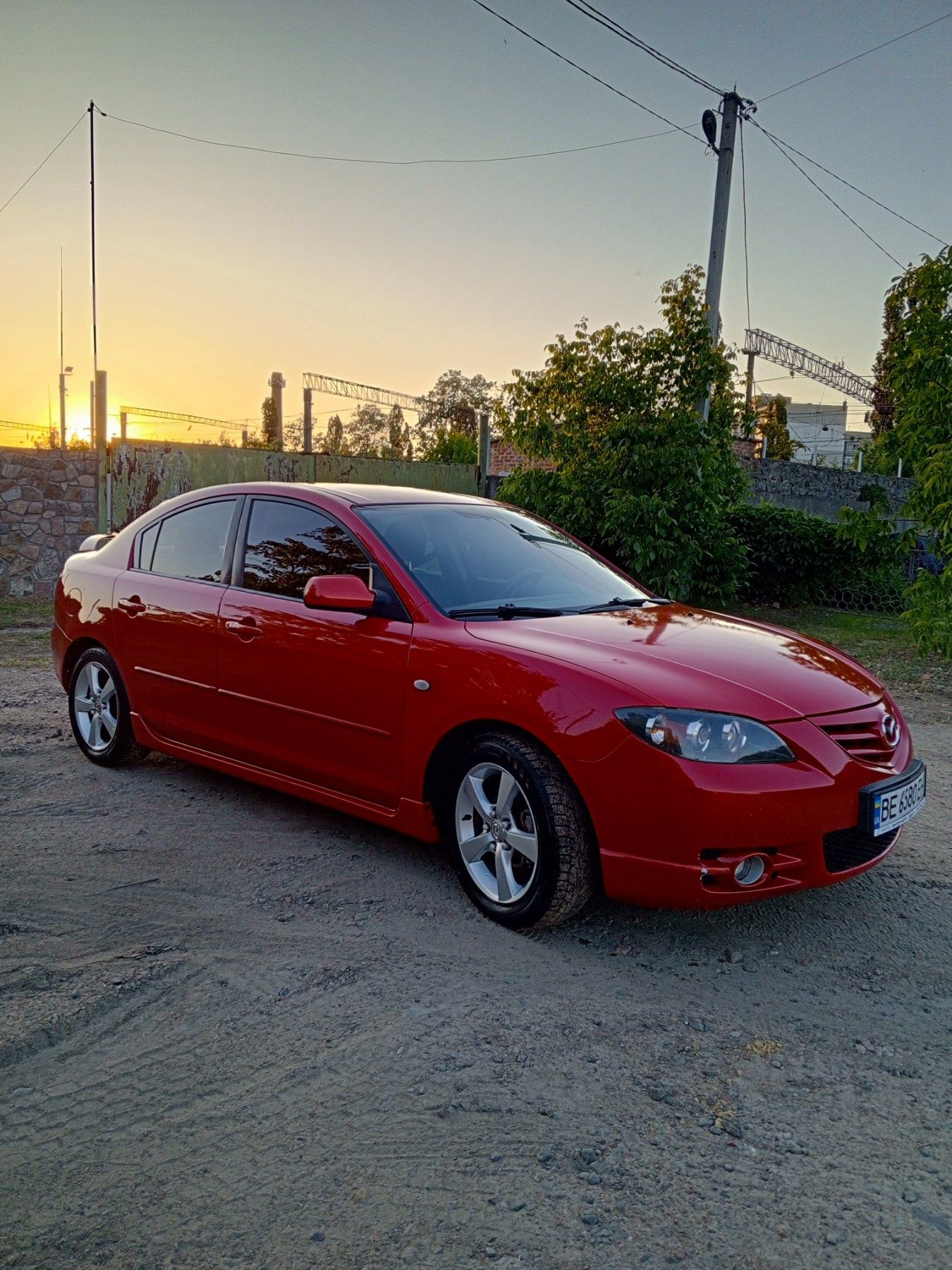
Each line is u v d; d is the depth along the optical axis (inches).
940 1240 82.9
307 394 796.6
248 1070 105.3
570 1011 118.3
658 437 473.1
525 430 499.5
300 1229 82.8
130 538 215.3
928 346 354.6
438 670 145.5
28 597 514.0
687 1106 100.7
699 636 152.8
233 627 178.9
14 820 182.7
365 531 167.0
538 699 132.7
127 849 168.7
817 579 530.6
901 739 143.5
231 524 191.2
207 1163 91.0
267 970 126.7
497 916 140.6
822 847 128.1
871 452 386.9
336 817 186.5
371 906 146.6
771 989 125.0
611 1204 86.3
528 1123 97.0
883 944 138.2
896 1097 103.1
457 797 145.9
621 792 125.3
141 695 202.5
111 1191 87.4
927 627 350.9
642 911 147.3
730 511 522.3
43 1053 108.2
